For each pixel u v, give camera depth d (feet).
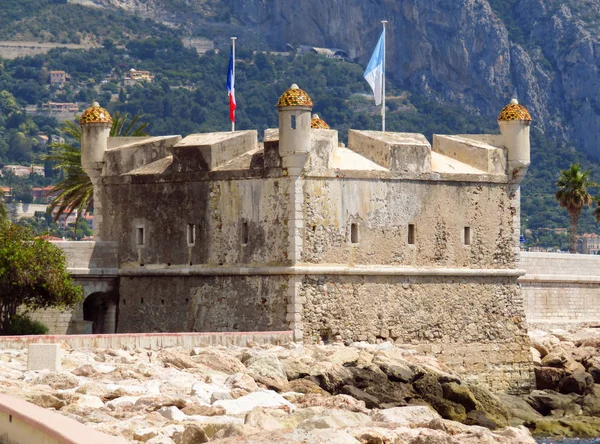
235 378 220.84
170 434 164.76
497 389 304.91
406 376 262.47
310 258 283.59
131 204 307.37
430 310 297.53
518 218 311.06
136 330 304.50
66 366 221.66
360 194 289.94
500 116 312.29
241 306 288.71
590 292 393.70
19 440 144.97
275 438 152.76
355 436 161.07
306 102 280.92
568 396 298.56
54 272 288.71
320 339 283.18
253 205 288.30
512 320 309.63
